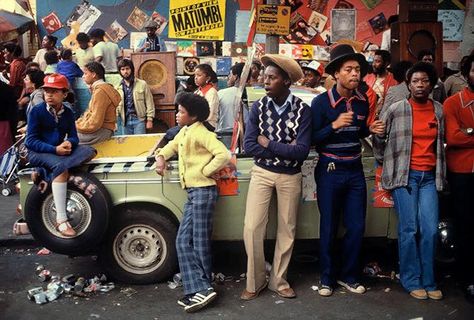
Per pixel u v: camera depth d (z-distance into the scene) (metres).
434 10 6.90
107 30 11.40
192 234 4.65
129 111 8.12
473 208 4.91
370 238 5.04
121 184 4.86
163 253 4.95
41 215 4.81
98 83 6.14
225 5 11.12
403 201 4.70
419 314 4.48
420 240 4.73
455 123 4.78
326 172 4.66
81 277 5.20
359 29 11.44
